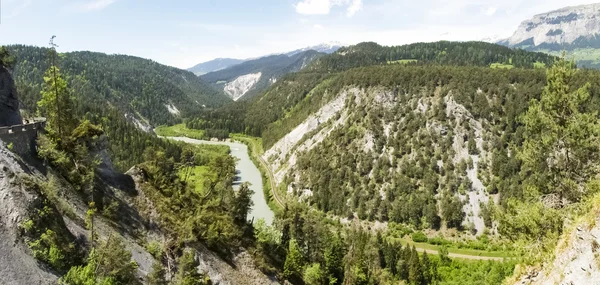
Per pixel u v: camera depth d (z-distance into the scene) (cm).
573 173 3956
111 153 16850
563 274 2842
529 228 3703
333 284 9294
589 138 3838
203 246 6738
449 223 13650
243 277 6875
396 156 16175
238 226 8262
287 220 10050
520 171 13788
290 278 8162
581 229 2788
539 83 15950
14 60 6650
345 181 16350
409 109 17500
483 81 17200
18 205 3838
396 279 10662
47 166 5228
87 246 4441
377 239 11638
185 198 7800
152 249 5700
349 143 17888
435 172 15150
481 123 16025
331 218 15075
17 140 4959
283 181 18588
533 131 4238
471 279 9319
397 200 14712
